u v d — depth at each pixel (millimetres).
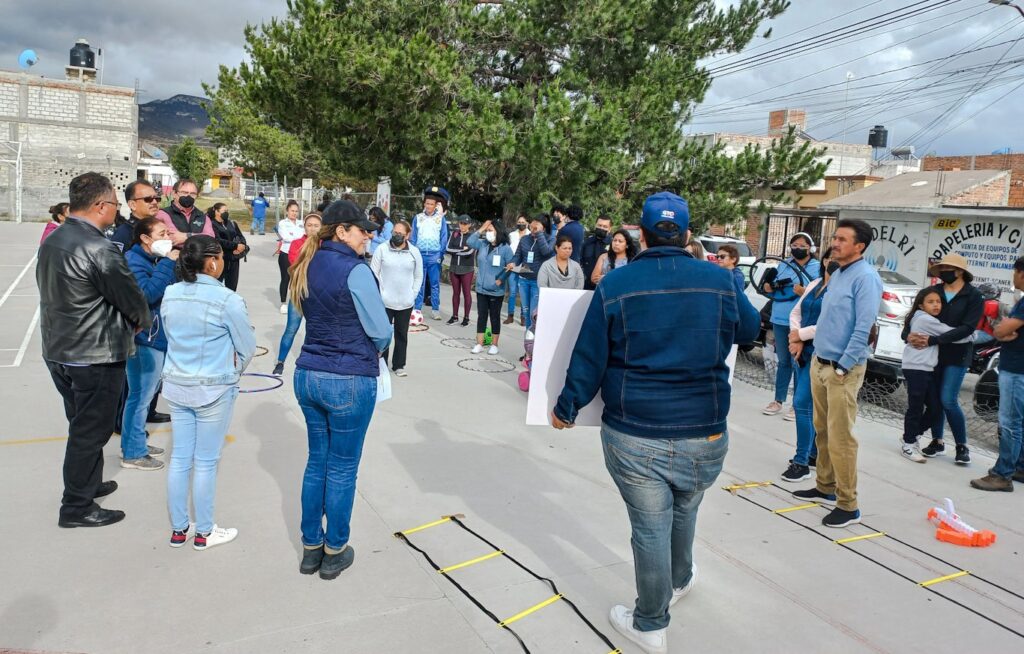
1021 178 27594
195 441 3758
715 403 2924
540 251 8922
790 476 5227
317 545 3582
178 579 3486
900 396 8625
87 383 3818
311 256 3459
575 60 15148
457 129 13531
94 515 3984
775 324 6891
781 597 3633
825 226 24531
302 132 17219
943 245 15391
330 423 3498
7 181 35375
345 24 14391
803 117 38000
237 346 3678
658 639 3080
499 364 8500
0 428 5484
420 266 7605
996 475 5281
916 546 4293
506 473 5082
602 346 2928
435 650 3033
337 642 3049
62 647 2922
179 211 7695
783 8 16641
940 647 3273
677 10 15617
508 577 3658
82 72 42656
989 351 8805
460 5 14844
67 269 3699
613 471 3018
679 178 15570
